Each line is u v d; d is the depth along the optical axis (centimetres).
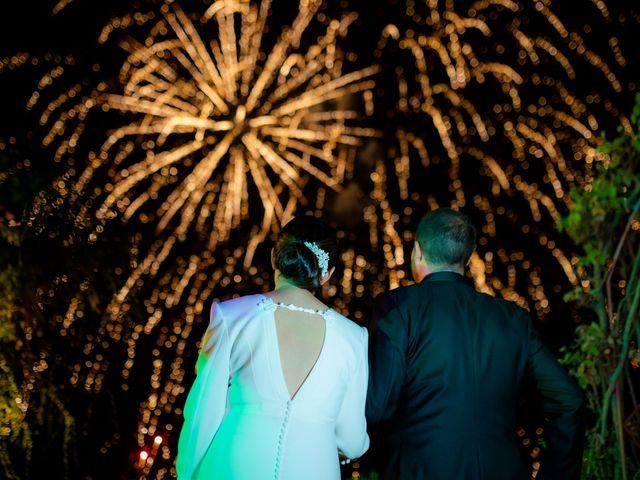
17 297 365
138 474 397
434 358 242
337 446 244
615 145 361
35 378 388
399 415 245
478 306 251
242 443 220
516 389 248
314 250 238
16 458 423
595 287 371
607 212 371
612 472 367
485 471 234
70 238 382
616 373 352
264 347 226
